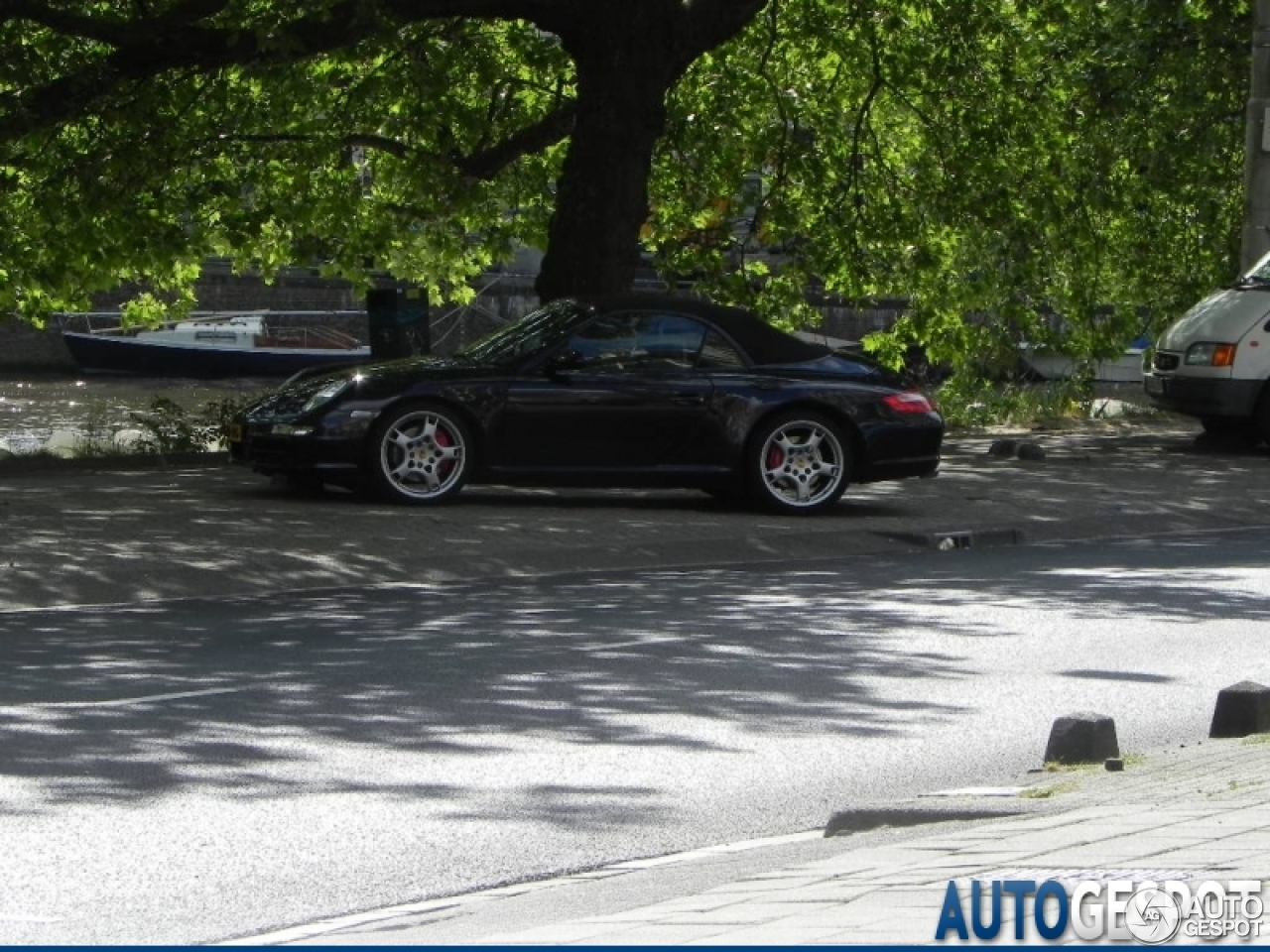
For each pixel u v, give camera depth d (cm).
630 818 963
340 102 3272
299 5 2544
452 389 2252
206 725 1148
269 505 2223
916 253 3594
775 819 968
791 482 2300
